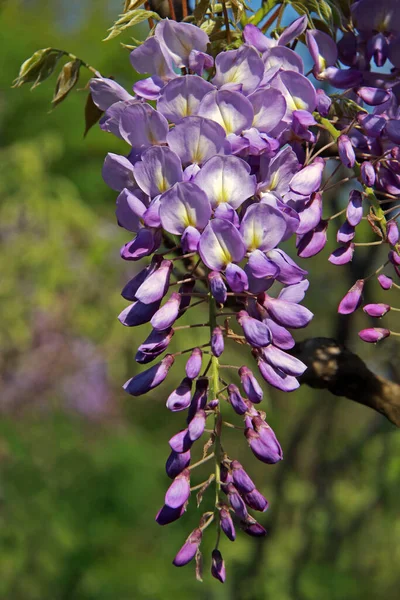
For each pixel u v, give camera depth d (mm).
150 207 560
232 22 640
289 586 1977
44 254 2258
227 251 549
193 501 2576
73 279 2281
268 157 569
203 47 599
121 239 2391
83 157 3418
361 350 1337
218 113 572
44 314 2285
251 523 551
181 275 661
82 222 2324
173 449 553
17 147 2480
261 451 550
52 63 673
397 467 1680
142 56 599
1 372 2363
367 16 647
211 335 554
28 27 3566
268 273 546
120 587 2459
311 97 591
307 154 586
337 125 625
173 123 585
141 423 3109
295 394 2297
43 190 2363
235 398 552
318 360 683
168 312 555
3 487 2479
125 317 567
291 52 594
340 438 2135
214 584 2232
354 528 1912
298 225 564
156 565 2557
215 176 560
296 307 556
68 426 2572
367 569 2008
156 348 557
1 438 2488
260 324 547
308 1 652
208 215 552
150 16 634
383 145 613
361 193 588
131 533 2617
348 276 998
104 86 598
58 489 2564
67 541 2471
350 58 653
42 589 2410
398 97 640
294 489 1897
